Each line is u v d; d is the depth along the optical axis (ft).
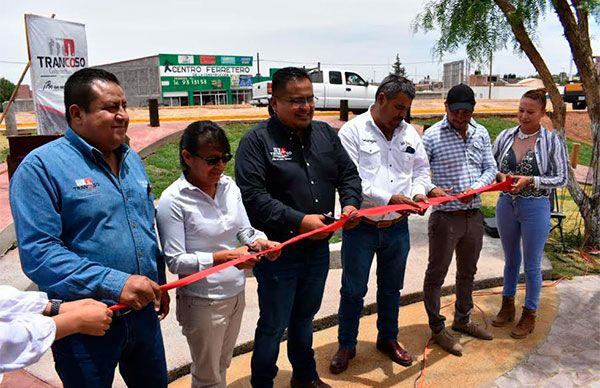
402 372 10.77
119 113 6.15
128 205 6.40
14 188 5.73
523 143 12.34
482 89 136.77
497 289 15.39
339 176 9.25
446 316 13.53
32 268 5.55
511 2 19.02
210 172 7.25
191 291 7.57
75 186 5.86
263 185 8.27
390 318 11.07
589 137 55.57
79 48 27.35
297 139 8.53
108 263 6.07
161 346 7.04
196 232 7.46
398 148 10.36
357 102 59.41
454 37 20.77
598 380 10.50
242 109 62.44
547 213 11.93
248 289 14.43
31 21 24.53
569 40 18.48
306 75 8.26
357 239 10.07
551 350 11.71
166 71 117.60
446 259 11.28
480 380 10.50
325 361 11.19
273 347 8.86
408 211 9.99
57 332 5.00
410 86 9.68
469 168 11.31
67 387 6.17
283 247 8.19
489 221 20.42
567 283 15.84
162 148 32.35
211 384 8.13
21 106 81.35
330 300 13.61
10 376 10.02
